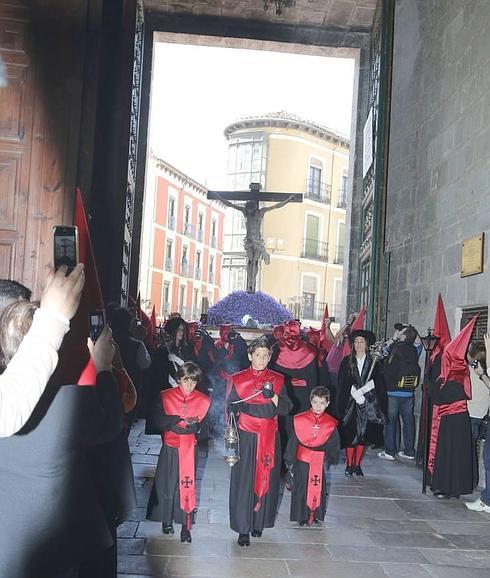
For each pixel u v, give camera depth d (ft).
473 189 28.73
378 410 26.78
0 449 6.91
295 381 26.12
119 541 17.24
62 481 7.10
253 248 58.13
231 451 17.30
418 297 35.42
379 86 41.75
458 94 31.24
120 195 23.68
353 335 27.32
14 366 6.32
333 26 52.29
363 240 47.98
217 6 50.85
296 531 19.04
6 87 18.74
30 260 18.58
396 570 16.22
